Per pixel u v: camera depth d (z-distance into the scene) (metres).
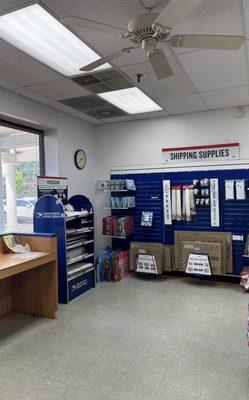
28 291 3.73
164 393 2.23
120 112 4.98
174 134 5.23
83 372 2.51
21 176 4.87
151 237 5.43
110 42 2.68
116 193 5.71
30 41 2.65
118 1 2.12
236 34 2.58
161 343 2.97
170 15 1.75
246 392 2.23
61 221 4.02
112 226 5.33
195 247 4.86
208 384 2.33
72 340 3.05
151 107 4.79
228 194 4.76
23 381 2.41
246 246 4.57
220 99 4.38
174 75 3.46
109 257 5.12
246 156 4.75
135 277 5.25
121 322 3.46
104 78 3.51
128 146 5.60
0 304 3.69
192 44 2.10
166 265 5.15
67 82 3.60
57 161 4.78
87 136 5.61
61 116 4.87
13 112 3.91
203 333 3.16
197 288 4.61
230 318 3.52
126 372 2.50
